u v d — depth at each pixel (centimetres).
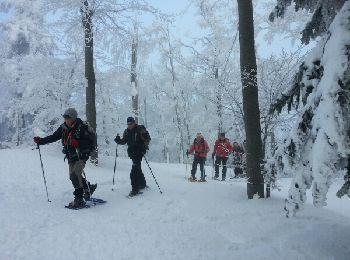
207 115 2880
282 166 470
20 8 2559
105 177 1054
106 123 1978
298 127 443
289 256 493
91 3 1363
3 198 737
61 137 750
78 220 615
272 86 902
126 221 637
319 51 455
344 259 485
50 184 901
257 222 643
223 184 1066
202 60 2180
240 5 849
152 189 913
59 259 443
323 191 368
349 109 384
